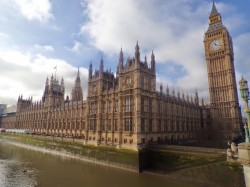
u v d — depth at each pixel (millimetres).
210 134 103438
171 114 73688
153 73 63875
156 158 50156
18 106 161250
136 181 41594
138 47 58656
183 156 43781
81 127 83562
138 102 54812
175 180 41594
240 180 29562
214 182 35250
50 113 112375
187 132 84062
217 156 36375
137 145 51906
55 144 82812
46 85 135375
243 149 13906
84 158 65625
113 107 62750
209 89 108625
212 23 114250
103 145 62875
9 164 59031
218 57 107875
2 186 39406
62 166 55656
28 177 45531
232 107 99188
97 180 42719
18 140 115625
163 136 65125
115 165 54562
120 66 62781
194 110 96188
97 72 73062
